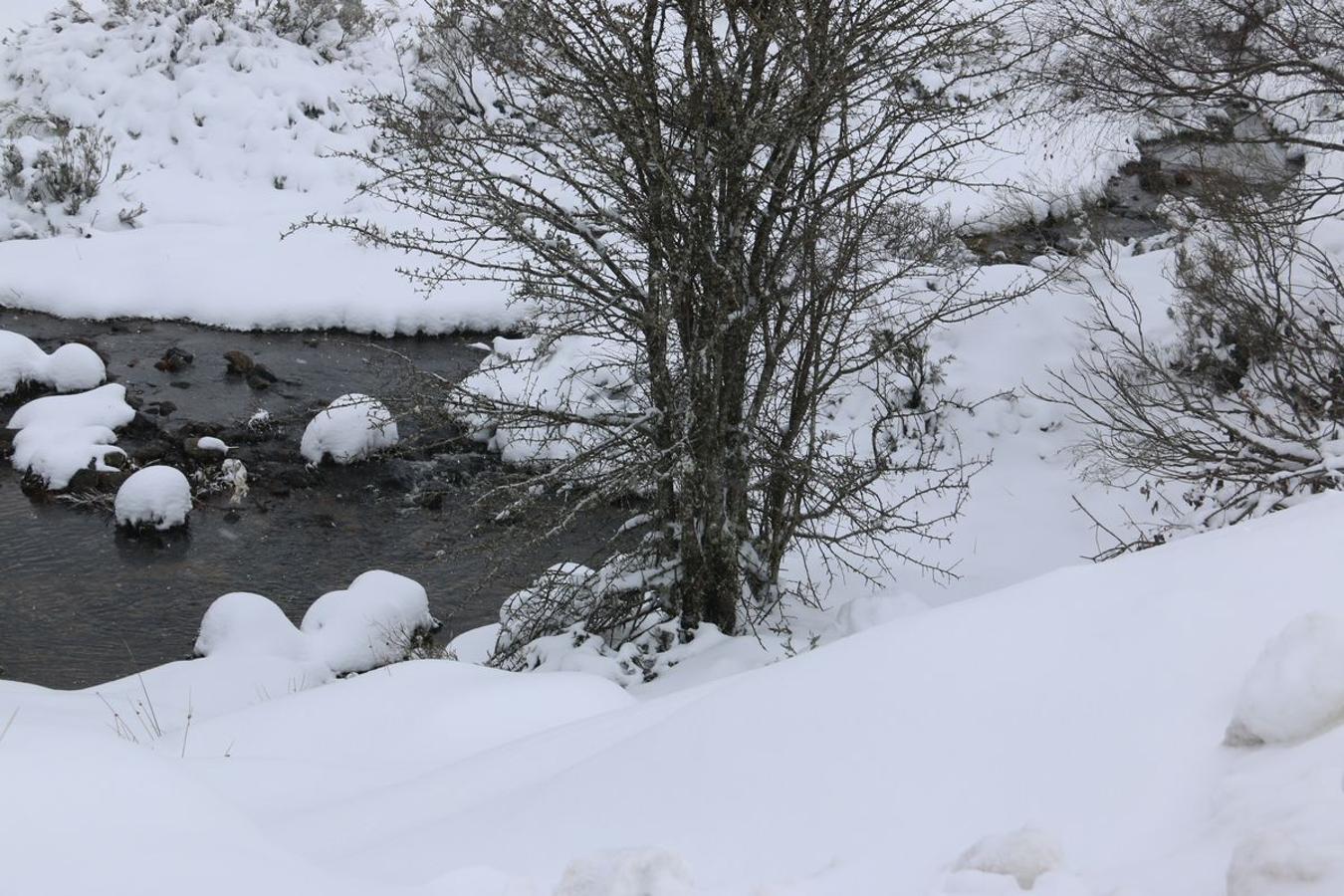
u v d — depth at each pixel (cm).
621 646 928
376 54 2550
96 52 2423
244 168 2245
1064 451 1384
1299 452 909
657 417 928
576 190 905
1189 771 278
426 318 1830
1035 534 1269
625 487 909
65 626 1102
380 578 1118
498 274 1925
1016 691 335
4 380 1538
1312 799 236
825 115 875
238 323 1809
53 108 2311
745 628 977
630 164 907
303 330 1822
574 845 343
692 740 379
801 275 945
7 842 246
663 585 967
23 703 826
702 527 953
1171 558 386
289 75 2403
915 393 1471
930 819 294
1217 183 1254
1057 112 1623
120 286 1866
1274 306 1116
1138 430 1075
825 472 985
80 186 2091
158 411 1511
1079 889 229
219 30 2445
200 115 2312
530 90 872
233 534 1284
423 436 1506
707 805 339
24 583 1170
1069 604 373
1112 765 291
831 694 369
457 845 371
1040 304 1545
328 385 1627
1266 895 203
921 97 961
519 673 701
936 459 1415
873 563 1191
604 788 371
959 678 353
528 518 962
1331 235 1412
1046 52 1404
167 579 1191
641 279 965
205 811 285
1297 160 1593
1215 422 1013
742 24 853
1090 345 1451
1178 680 314
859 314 1402
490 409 947
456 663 715
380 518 1331
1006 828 282
